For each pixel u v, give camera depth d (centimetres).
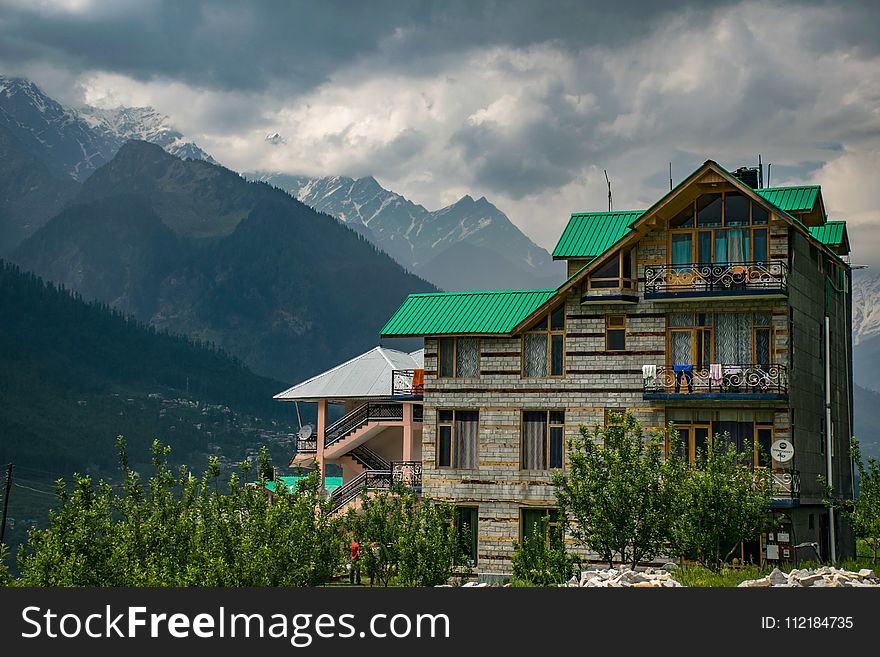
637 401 4950
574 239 5512
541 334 5169
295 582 3622
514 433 5147
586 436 4244
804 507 4862
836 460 5578
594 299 4997
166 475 3931
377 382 6881
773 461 4656
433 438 5288
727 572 4084
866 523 4753
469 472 5197
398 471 6041
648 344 4956
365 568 4253
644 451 4869
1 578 3216
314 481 4112
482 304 5344
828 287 5591
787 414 4716
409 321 5344
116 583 3303
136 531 3641
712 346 4866
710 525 3938
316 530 4006
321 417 6900
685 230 4938
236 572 3462
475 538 5159
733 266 4816
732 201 4884
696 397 4750
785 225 4797
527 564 4153
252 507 3853
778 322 4769
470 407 5234
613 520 3994
